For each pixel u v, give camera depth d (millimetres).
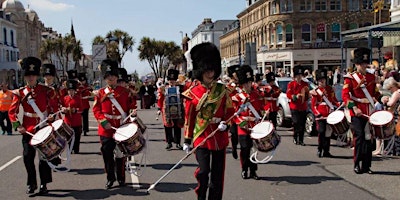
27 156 7715
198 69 6180
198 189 6090
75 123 11906
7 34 70125
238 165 9961
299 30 48844
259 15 54844
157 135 15695
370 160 8703
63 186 8367
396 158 10180
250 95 8641
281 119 16578
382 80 14039
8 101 17688
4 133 17828
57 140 7410
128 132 7566
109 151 7984
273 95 12984
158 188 8031
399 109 9969
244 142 8500
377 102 8852
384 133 8359
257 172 9133
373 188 7629
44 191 7859
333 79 22516
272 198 7199
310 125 14289
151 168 9812
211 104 6145
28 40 79312
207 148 6125
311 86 15617
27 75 7746
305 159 10406
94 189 8094
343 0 48219
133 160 10828
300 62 48906
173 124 12359
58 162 8297
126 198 7438
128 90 8156
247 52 22797
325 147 10602
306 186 7898
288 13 49000
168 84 12648
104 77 8039
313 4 48500
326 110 10531
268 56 51156
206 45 6211
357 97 8617
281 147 12188
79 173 9508
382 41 25328
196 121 6273
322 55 48375
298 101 12492
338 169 9188
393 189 7531
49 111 7988
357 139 8648
